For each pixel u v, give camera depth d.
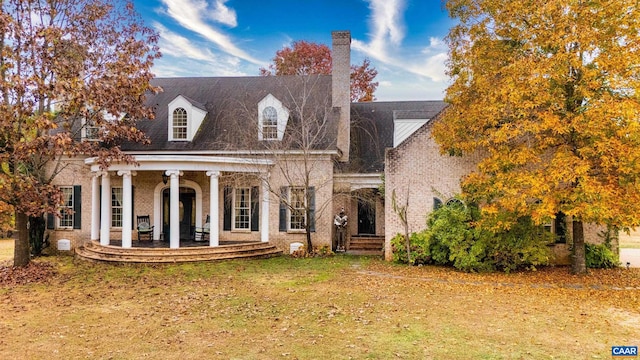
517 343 8.29
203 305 11.28
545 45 13.37
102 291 13.05
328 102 23.16
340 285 13.76
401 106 26.67
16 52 15.37
